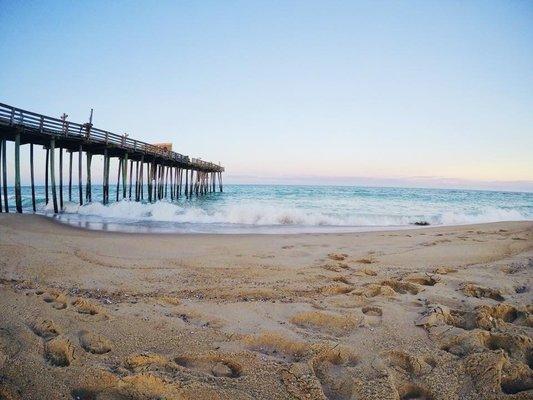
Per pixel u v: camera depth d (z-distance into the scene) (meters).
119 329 3.14
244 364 2.58
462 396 2.26
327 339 3.01
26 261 5.65
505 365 2.52
